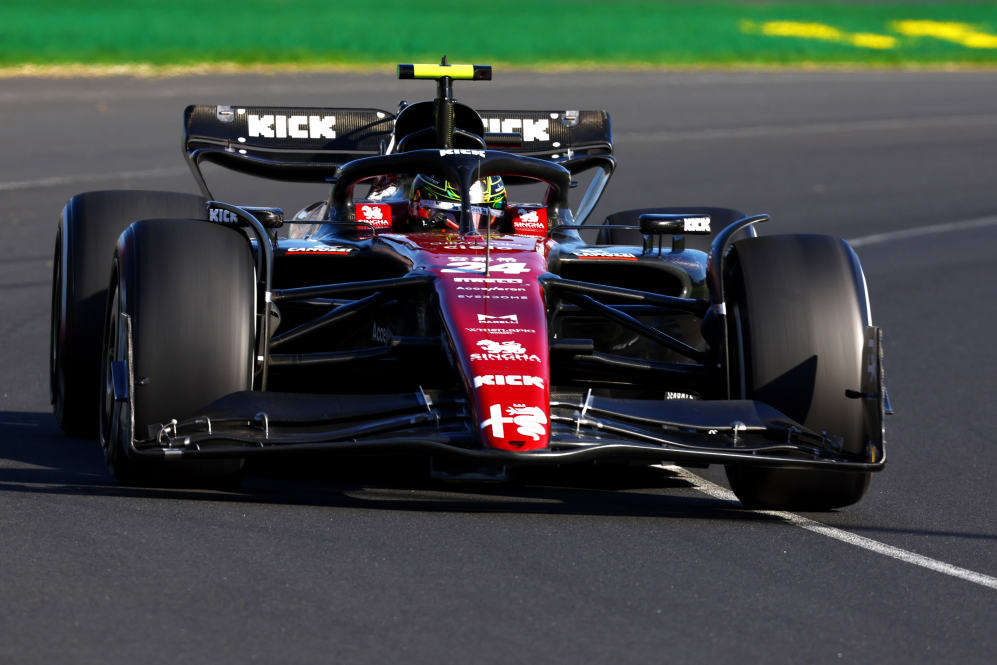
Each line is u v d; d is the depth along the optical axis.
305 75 110.31
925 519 21.19
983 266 51.91
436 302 20.52
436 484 21.98
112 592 15.79
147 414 19.19
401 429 18.70
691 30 163.62
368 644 14.56
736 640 15.15
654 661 14.45
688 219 23.75
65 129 77.38
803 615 16.05
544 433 18.22
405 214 24.92
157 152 70.56
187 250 19.91
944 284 48.31
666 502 21.70
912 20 188.62
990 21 189.75
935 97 112.19
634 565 17.62
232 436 18.45
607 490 22.47
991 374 35.16
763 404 20.09
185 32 133.00
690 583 17.02
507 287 20.75
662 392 24.70
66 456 23.48
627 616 15.73
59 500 19.61
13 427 26.08
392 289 20.95
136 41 123.75
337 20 153.12
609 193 64.25
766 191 67.31
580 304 22.66
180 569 16.66
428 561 17.36
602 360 21.56
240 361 19.61
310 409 19.09
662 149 79.88
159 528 18.30
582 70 124.44
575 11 185.25
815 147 83.50
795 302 20.55
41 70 104.38
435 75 26.19
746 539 19.20
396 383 22.50
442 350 20.22
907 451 26.56
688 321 24.95
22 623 14.77
